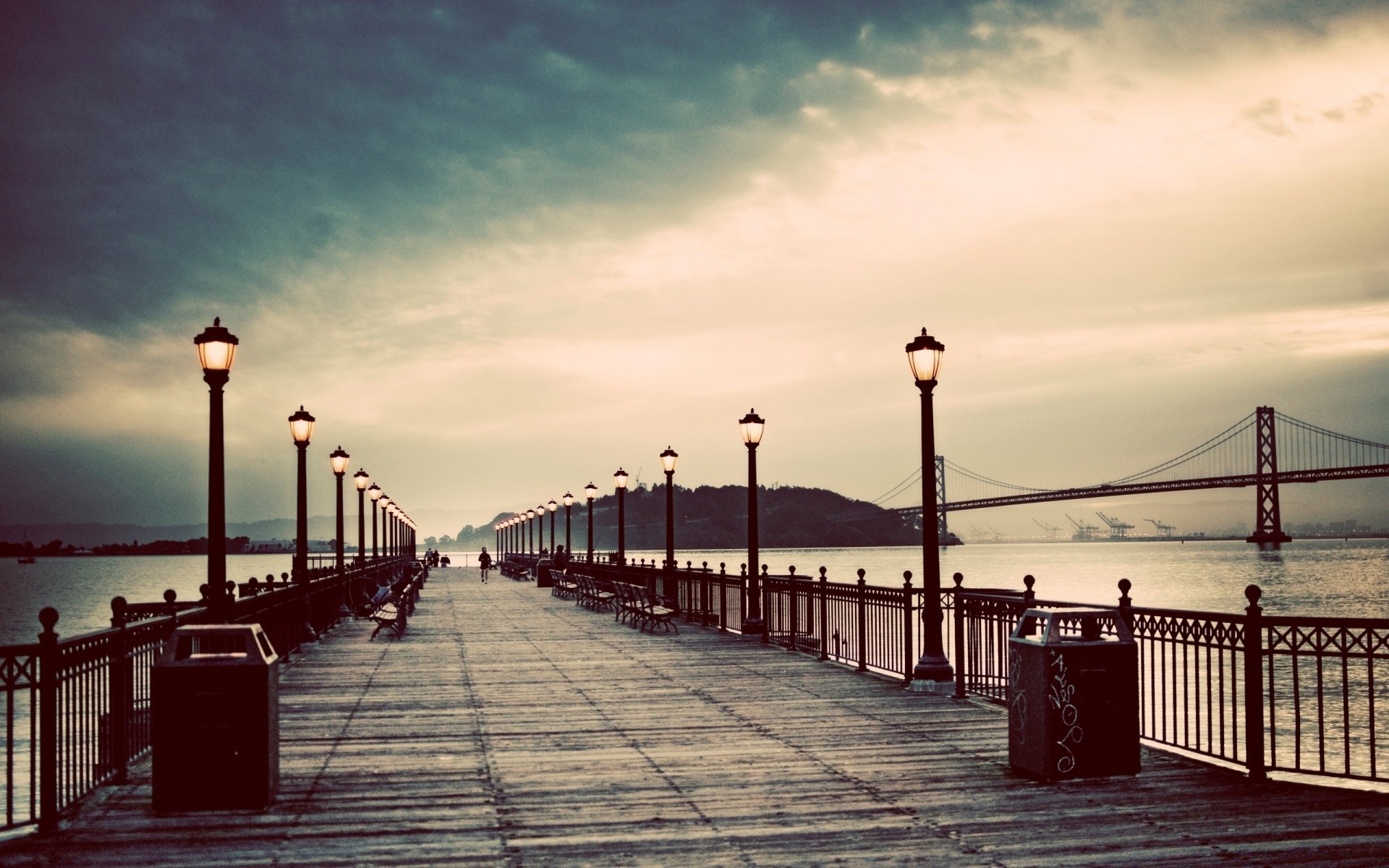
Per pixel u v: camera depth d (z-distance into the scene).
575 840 6.75
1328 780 16.59
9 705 6.91
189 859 6.33
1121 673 8.41
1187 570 121.69
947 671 13.02
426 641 20.12
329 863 6.27
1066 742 8.30
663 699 12.50
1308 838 6.74
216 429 11.38
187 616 10.25
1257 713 8.22
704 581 24.16
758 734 10.25
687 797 7.81
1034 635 8.95
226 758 7.37
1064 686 8.31
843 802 7.66
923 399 13.46
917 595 13.74
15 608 84.81
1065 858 6.38
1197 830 6.95
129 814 7.30
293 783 8.24
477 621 25.14
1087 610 8.78
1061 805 7.57
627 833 6.91
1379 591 80.69
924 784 8.20
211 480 11.28
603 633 21.84
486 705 12.10
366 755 9.30
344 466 27.94
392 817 7.26
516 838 6.80
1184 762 8.85
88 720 8.12
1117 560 172.62
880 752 9.42
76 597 102.94
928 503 13.32
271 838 6.77
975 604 12.61
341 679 14.40
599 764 8.93
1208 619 8.70
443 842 6.70
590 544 42.78
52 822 6.86
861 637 15.07
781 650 18.25
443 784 8.22
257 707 7.43
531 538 75.69
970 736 10.12
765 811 7.43
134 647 8.64
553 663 16.31
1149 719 21.86
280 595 16.62
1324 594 77.81
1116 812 7.38
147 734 9.29
